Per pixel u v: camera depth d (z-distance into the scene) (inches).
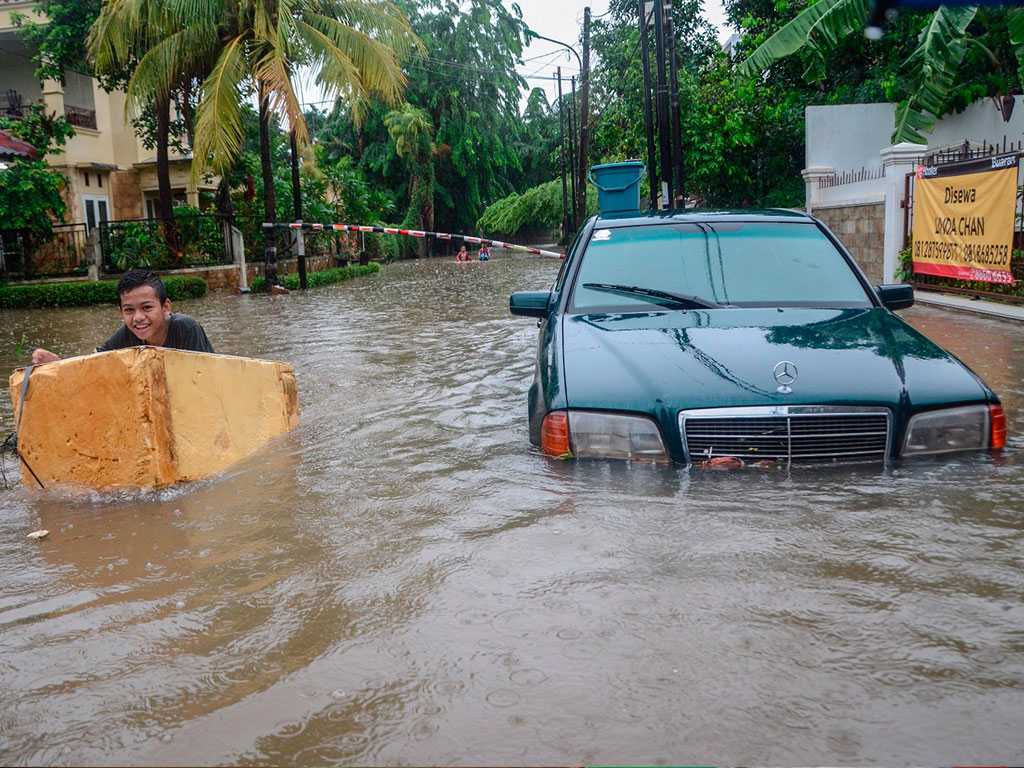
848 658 80.9
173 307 664.4
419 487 141.6
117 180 1001.5
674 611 91.4
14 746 73.2
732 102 856.9
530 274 971.3
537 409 154.8
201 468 158.1
